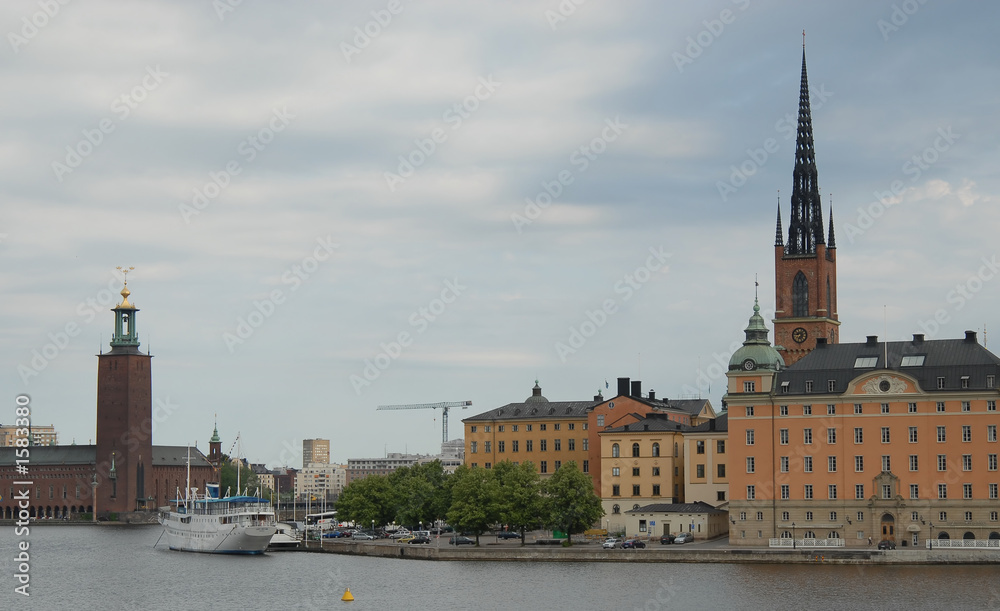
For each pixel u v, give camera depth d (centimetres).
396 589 18462
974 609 15488
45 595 19450
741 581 18062
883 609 15575
